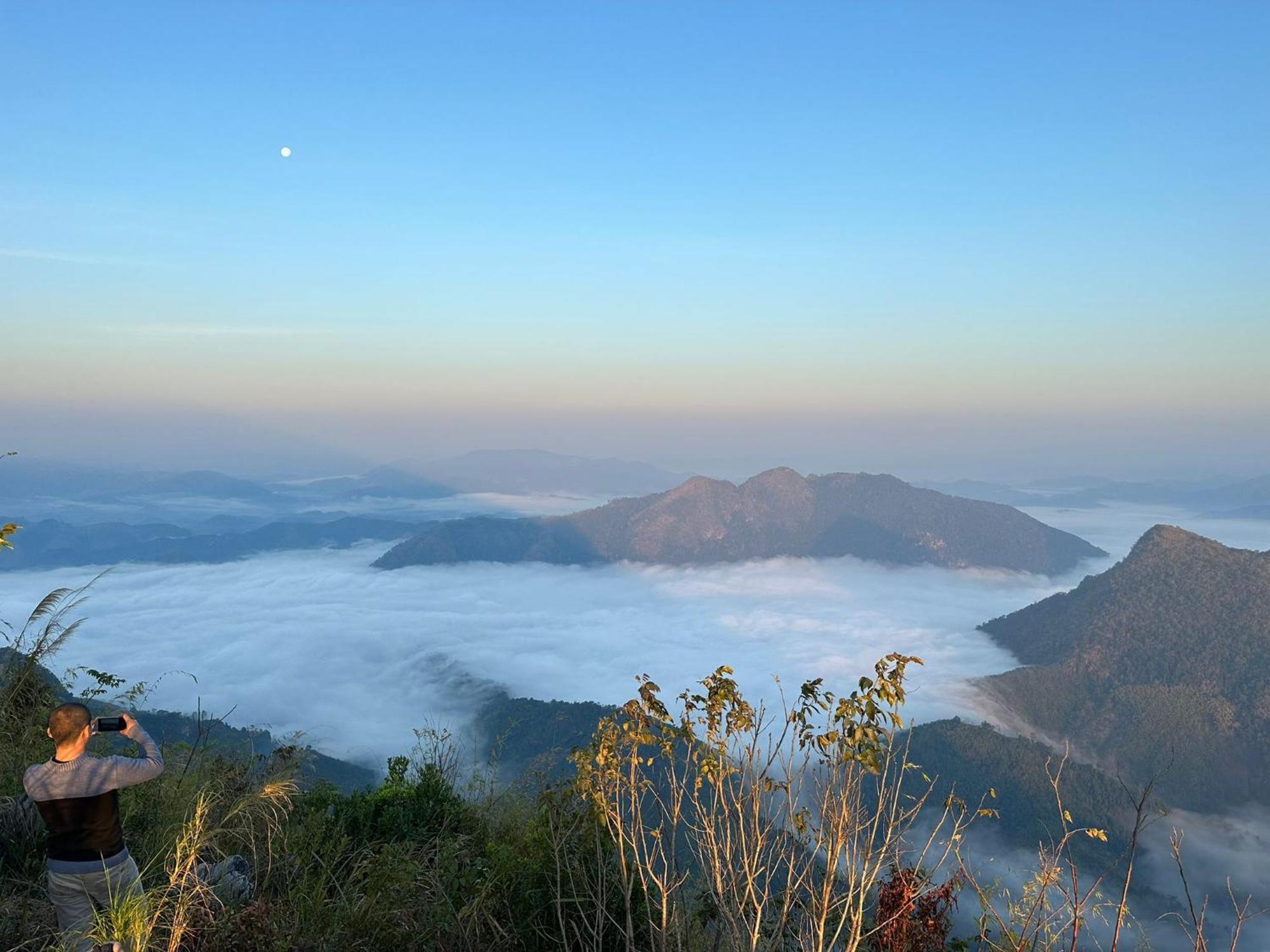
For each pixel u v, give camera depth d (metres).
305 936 4.52
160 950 4.10
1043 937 3.81
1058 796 4.18
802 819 3.92
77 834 4.35
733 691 4.33
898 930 3.97
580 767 4.69
